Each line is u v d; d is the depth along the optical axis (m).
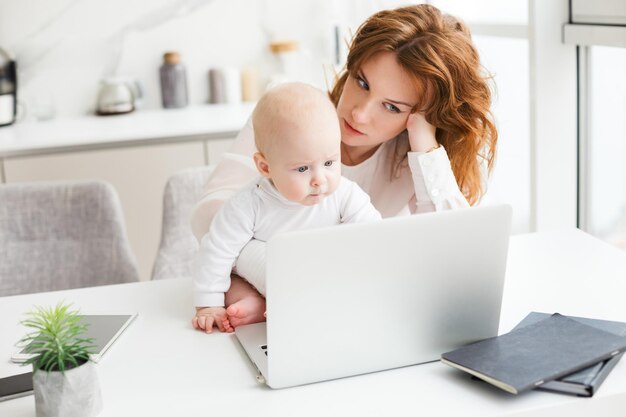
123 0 3.38
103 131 3.02
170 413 1.13
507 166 2.87
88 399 1.11
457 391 1.15
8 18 3.29
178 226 2.25
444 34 1.55
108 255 2.19
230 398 1.17
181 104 3.44
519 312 1.41
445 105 1.57
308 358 1.18
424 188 1.61
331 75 3.53
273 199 1.37
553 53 2.24
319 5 3.56
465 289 1.24
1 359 1.32
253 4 3.51
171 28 3.45
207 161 3.06
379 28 1.54
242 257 1.40
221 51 3.52
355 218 1.40
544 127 2.29
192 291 1.58
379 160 1.71
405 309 1.21
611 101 2.26
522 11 2.70
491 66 2.90
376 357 1.22
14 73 3.20
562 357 1.15
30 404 1.17
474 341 1.28
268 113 1.27
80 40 3.37
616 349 1.16
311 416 1.11
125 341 1.36
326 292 1.15
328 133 1.26
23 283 2.18
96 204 2.19
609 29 2.04
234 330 1.39
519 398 1.12
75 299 1.56
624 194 2.28
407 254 1.17
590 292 1.48
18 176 2.92
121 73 3.44
